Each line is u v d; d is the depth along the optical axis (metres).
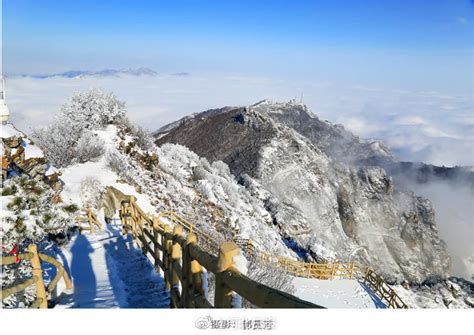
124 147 21.02
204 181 26.84
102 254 9.11
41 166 11.16
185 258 4.39
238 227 23.69
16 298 5.42
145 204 16.03
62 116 20.58
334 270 17.97
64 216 9.89
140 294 6.39
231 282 2.99
